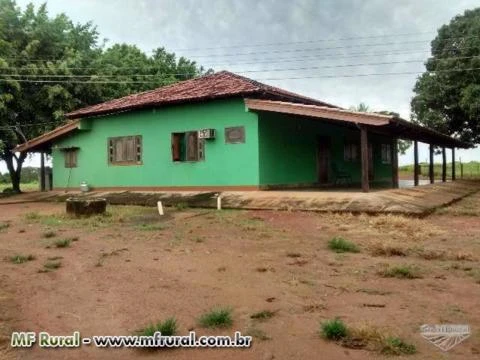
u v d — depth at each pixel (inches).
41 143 811.4
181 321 179.5
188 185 656.4
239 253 299.3
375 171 975.0
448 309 185.8
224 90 610.9
